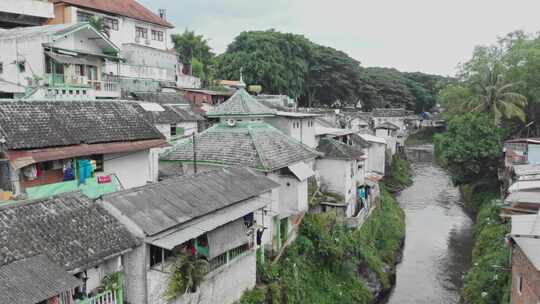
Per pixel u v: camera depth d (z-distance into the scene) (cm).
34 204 1380
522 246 1722
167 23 5134
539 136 5072
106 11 4322
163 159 2573
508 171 3738
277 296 2050
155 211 1545
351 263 2778
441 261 3366
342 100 8969
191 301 1627
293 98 7400
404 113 9569
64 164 1858
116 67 3984
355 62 8850
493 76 5153
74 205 1448
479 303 2402
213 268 1709
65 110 2012
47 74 2655
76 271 1234
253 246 1989
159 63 4844
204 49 6384
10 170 1723
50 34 2716
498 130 4356
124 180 2156
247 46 6950
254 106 2592
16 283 1074
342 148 3391
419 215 4516
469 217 4397
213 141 2573
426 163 7481
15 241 1219
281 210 2477
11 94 2694
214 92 4822
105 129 2056
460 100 5650
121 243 1384
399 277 3127
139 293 1454
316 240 2655
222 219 1689
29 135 1742
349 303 2505
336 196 3294
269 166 2264
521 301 1847
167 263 1528
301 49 7575
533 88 4916
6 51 2820
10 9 3484
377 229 3584
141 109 2378
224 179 1988
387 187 5497
